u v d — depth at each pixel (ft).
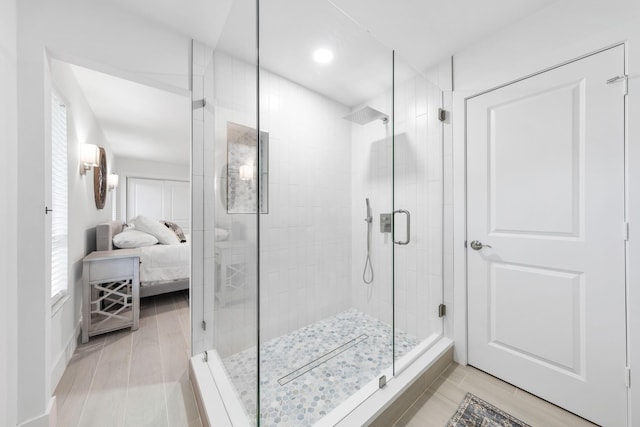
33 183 3.89
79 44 4.25
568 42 4.56
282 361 6.13
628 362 4.03
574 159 4.55
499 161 5.49
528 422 4.41
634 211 3.93
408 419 4.48
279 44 5.33
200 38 5.43
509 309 5.38
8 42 3.55
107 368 6.02
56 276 6.02
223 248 4.99
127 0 4.48
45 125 4.00
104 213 12.46
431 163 6.27
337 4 4.75
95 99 9.14
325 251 7.62
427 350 5.81
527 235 5.13
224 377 4.84
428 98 6.19
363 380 5.45
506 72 5.31
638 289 3.92
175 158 18.51
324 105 7.16
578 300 4.54
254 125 3.73
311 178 7.29
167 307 10.08
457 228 6.14
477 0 4.66
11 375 3.62
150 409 4.72
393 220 5.79
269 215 6.65
